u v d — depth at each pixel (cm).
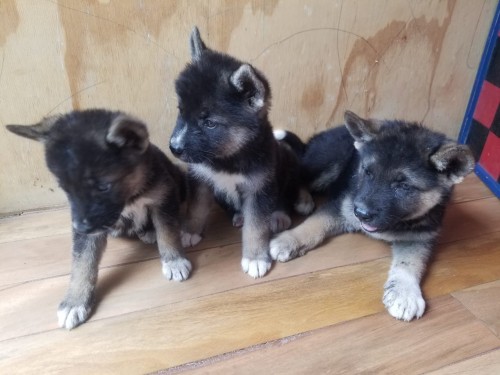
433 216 49
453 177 45
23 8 47
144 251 53
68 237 55
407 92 68
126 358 40
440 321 44
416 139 46
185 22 53
